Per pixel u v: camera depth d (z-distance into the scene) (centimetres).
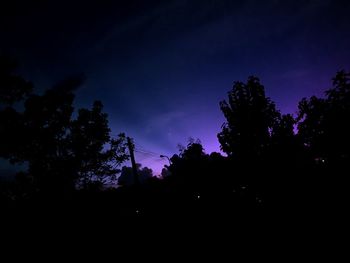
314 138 1291
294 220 1216
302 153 1355
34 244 1445
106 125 1683
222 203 1858
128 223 2014
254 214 1503
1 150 1378
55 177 1497
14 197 1447
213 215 1842
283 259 840
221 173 1930
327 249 838
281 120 1384
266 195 1416
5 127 1385
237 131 1423
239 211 1645
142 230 1902
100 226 1753
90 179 1669
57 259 1425
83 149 1598
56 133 1546
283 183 1382
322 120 1252
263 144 1391
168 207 2222
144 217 2136
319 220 1130
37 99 1464
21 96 1423
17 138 1385
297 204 1353
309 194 1351
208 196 1997
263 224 1288
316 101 1271
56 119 1549
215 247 1144
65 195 1571
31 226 1470
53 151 1537
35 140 1453
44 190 1477
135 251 1402
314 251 845
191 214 2041
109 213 1911
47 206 1503
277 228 1176
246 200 1603
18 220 1455
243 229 1311
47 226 1505
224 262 938
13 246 1402
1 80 1319
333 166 1340
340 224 1031
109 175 1691
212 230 1482
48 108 1502
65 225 1561
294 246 924
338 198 1287
